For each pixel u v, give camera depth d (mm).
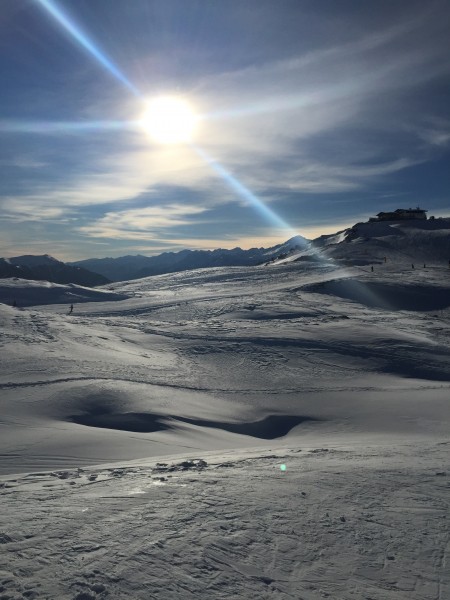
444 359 26547
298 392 20000
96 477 7352
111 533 4801
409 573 4328
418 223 142875
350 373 23484
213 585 3887
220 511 5586
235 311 45656
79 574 3898
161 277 102938
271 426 16359
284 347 28109
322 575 4207
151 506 5715
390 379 22656
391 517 5625
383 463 8430
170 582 3873
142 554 4332
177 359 24906
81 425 13141
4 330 26984
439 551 4781
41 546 4430
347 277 70250
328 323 36812
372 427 15867
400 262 94625
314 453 9820
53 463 9609
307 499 6160
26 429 12070
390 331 33312
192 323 36812
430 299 57219
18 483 7098
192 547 4539
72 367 19938
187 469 7930
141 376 20109
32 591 3594
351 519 5516
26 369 18922
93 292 72375
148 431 13594
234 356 26000
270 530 5074
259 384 21062
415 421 16266
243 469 7871
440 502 6191
